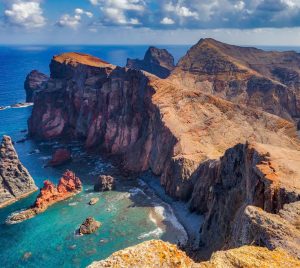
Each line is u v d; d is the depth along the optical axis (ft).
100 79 552.41
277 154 221.87
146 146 437.99
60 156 459.73
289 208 135.54
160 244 77.66
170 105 445.78
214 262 80.33
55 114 590.55
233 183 254.47
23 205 347.56
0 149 358.43
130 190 381.81
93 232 293.23
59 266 249.96
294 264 82.74
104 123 519.60
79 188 377.91
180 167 358.02
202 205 313.32
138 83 489.67
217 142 407.44
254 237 127.13
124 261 72.64
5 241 282.97
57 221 312.71
